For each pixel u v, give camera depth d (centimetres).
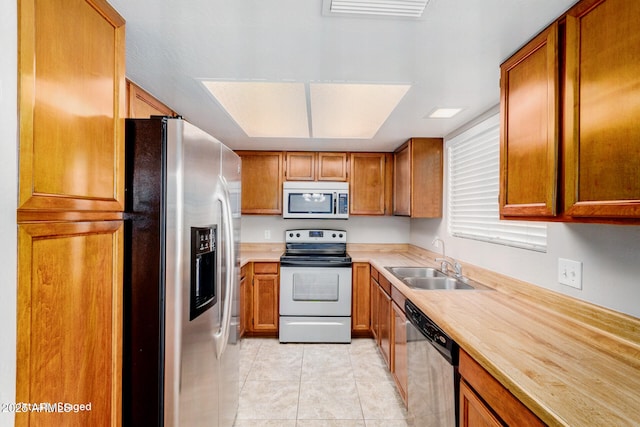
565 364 98
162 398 119
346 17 112
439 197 289
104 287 104
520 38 124
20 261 70
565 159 105
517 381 87
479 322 133
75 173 88
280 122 260
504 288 186
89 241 96
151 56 142
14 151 69
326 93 197
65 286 85
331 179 353
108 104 105
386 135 283
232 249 163
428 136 286
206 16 112
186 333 124
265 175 351
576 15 100
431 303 161
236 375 198
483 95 185
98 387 100
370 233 385
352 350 301
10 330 68
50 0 78
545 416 75
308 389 233
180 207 120
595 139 93
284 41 129
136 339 119
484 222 221
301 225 385
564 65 107
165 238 119
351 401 218
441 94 184
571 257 138
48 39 78
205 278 151
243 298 319
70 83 86
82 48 91
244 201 349
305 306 320
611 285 119
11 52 68
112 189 107
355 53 138
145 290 119
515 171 133
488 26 116
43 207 76
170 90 181
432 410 148
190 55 141
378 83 168
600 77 92
